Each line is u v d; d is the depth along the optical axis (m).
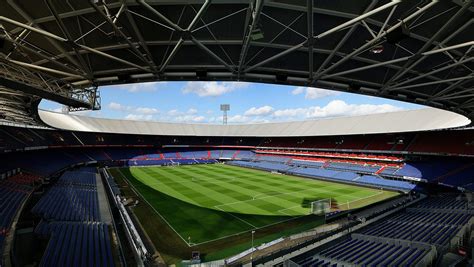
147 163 71.31
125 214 23.36
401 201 32.69
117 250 16.52
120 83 14.83
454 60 12.62
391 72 15.59
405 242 16.50
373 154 53.25
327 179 49.28
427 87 18.73
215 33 11.17
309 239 20.06
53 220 20.17
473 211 23.25
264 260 16.47
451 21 9.12
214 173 56.75
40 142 49.72
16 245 15.77
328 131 62.41
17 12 9.12
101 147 71.19
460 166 40.72
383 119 55.81
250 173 57.62
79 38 10.31
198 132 84.88
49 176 40.75
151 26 10.43
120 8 9.05
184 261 16.34
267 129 80.31
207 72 14.73
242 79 15.22
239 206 30.08
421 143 47.16
